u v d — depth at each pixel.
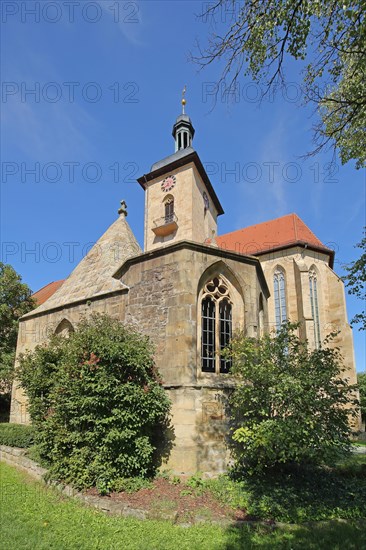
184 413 8.48
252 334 10.24
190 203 27.92
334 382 7.84
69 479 7.36
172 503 6.52
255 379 7.92
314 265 28.48
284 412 7.52
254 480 7.78
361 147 9.91
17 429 11.99
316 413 7.43
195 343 9.16
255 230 33.03
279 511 6.13
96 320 9.58
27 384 9.97
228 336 10.33
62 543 4.96
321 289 28.06
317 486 7.58
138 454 7.75
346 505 6.56
